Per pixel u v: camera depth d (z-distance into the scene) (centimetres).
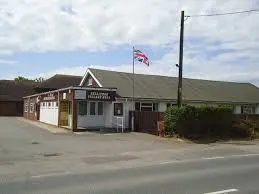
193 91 4206
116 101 3372
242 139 2723
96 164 1520
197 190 998
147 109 3578
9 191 986
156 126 2978
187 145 2314
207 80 4816
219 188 1028
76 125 3155
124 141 2450
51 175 1244
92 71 3841
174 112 2694
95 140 2483
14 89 7281
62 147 2092
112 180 1147
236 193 965
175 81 4359
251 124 2972
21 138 2512
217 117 2812
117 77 3878
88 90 3206
